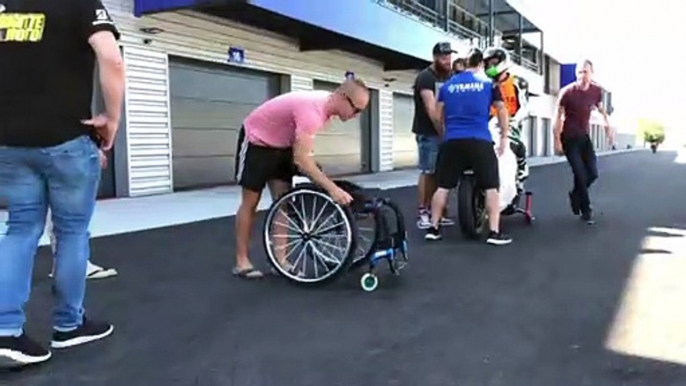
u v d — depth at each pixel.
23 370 2.40
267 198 8.25
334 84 13.70
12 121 2.38
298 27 10.95
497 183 5.01
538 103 29.00
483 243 5.07
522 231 5.66
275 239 3.86
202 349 2.64
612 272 3.99
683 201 8.09
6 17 2.38
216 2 8.52
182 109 9.78
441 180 5.15
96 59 2.51
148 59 8.95
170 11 8.77
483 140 4.95
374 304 3.32
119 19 8.48
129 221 6.30
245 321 3.03
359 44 12.48
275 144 3.79
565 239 5.23
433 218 5.22
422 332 2.86
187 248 4.87
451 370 2.40
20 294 2.43
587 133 6.07
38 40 2.37
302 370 2.41
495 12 22.30
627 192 9.41
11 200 2.47
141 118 8.88
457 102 4.98
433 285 3.72
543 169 16.62
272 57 11.59
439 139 5.41
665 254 4.53
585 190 6.12
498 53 5.88
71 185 2.52
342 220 3.64
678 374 2.33
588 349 2.61
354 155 14.86
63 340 2.66
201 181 10.23
